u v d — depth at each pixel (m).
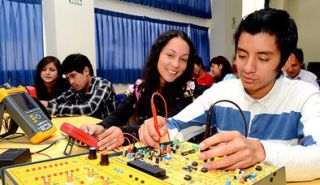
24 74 3.55
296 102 1.02
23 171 0.66
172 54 1.59
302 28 7.35
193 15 5.75
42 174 0.65
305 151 0.76
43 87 2.59
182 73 1.65
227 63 4.30
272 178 0.65
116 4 4.43
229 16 6.25
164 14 5.23
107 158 0.71
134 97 1.73
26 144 1.22
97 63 4.18
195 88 1.67
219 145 0.70
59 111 2.08
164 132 1.00
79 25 3.62
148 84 1.67
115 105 2.41
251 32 0.81
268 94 1.03
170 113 1.57
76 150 1.08
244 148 0.68
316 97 1.00
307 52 7.34
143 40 4.79
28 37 3.55
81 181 0.61
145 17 4.80
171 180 0.62
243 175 0.63
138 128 1.11
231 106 1.11
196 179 0.63
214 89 1.22
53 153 1.07
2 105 1.24
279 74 0.98
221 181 0.62
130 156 0.77
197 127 1.19
